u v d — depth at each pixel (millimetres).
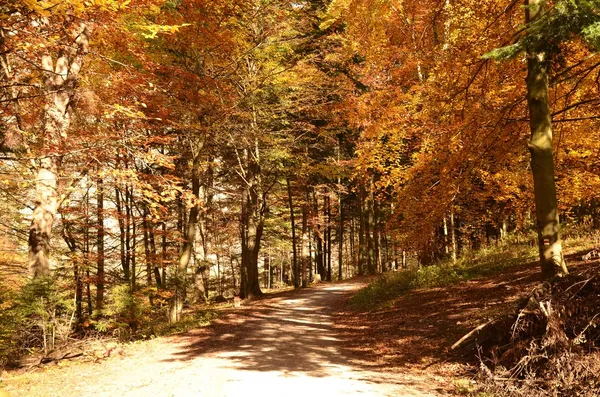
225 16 16703
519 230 19953
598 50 6043
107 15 8438
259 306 20375
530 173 13039
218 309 20203
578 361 5867
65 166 12742
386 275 21172
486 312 10500
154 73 14430
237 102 17578
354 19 15953
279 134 22484
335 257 65688
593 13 5836
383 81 15984
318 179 32656
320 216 36406
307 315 17391
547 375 6199
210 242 36156
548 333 6605
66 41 8039
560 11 6000
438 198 11664
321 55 21188
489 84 10750
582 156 12562
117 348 11500
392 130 14617
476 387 6871
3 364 9570
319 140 27188
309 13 20000
